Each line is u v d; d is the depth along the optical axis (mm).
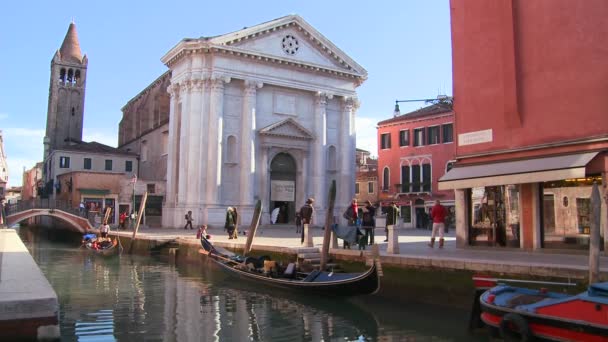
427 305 12555
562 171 12852
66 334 9977
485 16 16062
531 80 14727
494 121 15641
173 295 14352
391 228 14508
